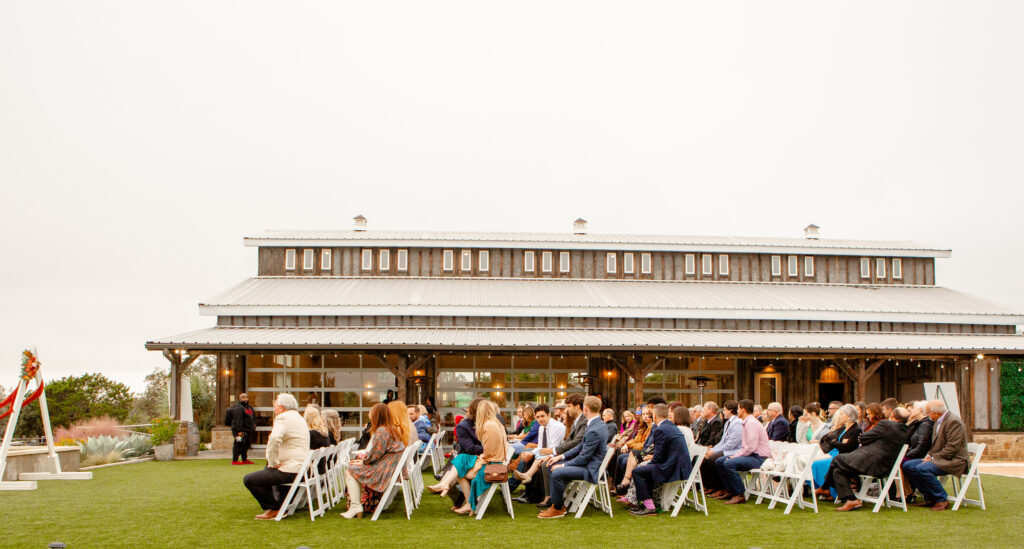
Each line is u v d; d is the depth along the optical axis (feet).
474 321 75.82
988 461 65.41
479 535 26.17
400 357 64.28
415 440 34.47
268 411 72.64
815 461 34.22
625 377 75.00
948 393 46.78
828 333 77.00
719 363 77.20
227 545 24.26
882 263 91.56
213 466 53.06
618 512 31.63
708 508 32.71
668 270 89.71
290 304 74.95
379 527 27.73
